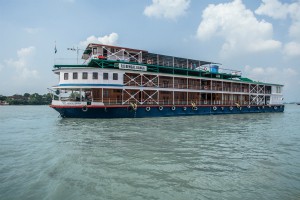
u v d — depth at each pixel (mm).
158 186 7781
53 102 30875
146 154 12023
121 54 36562
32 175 8703
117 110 31891
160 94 39750
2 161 10734
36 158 11203
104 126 23422
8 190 7355
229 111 47156
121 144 14500
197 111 41750
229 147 14188
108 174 8867
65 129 21312
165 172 9219
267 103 58438
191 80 44812
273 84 59312
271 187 7820
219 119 34594
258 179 8570
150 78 38438
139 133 19000
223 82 49719
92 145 14180
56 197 6848
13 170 9328
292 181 8391
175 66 44219
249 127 25203
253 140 16922
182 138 17000
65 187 7570
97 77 31875
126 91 34031
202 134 19203
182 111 39656
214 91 45656
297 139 17594
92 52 35094
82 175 8711
